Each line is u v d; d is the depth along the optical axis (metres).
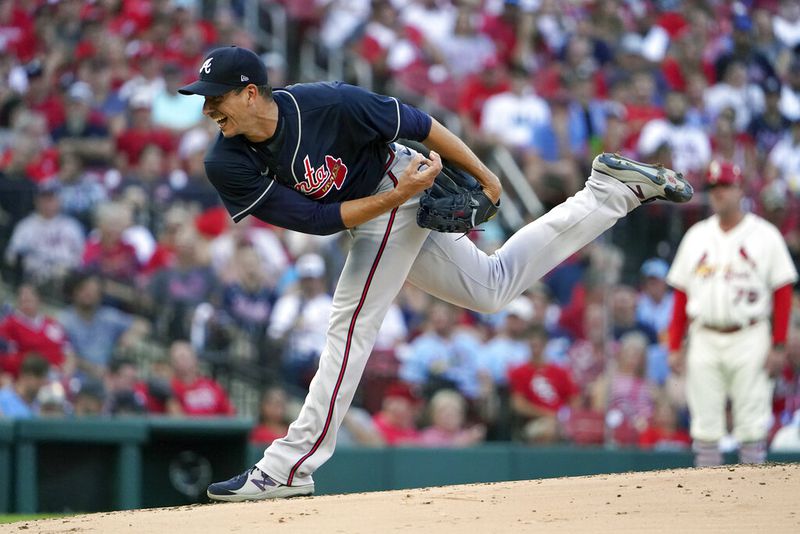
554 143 41.78
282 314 33.06
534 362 33.75
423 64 44.34
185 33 40.38
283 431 29.72
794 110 47.81
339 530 11.77
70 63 38.50
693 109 45.19
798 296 37.22
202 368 31.48
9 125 37.09
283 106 13.78
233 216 14.34
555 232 15.50
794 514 11.87
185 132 37.22
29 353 28.69
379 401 32.50
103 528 12.63
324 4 45.50
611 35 46.38
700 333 24.27
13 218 32.84
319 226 14.14
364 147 14.36
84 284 31.30
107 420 23.94
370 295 14.78
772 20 49.28
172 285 32.69
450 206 14.16
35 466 23.47
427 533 11.52
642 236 37.16
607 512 12.24
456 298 15.47
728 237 24.05
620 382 33.69
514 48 45.22
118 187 33.81
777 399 34.38
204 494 24.97
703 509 12.23
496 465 28.19
